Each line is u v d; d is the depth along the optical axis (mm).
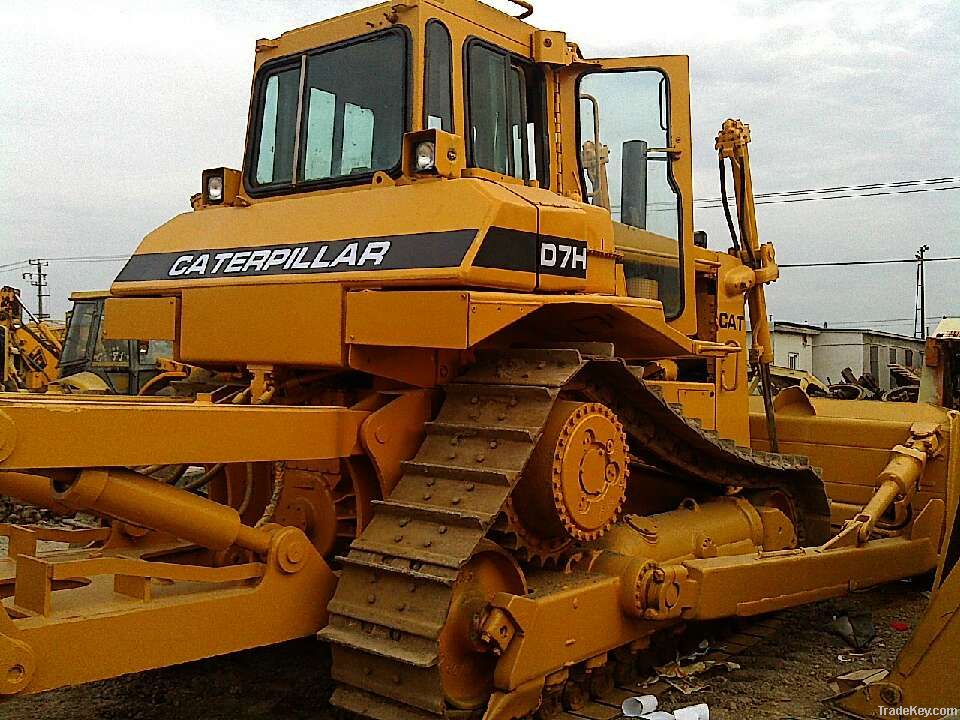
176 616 3605
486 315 3867
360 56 5129
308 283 4324
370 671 3822
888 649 5965
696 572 4906
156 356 14047
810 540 6715
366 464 4465
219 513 3822
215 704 4758
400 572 3781
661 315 4934
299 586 4043
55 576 3387
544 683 4160
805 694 5125
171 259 5211
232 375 5418
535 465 4176
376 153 4965
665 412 4945
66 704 4770
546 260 4371
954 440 6855
